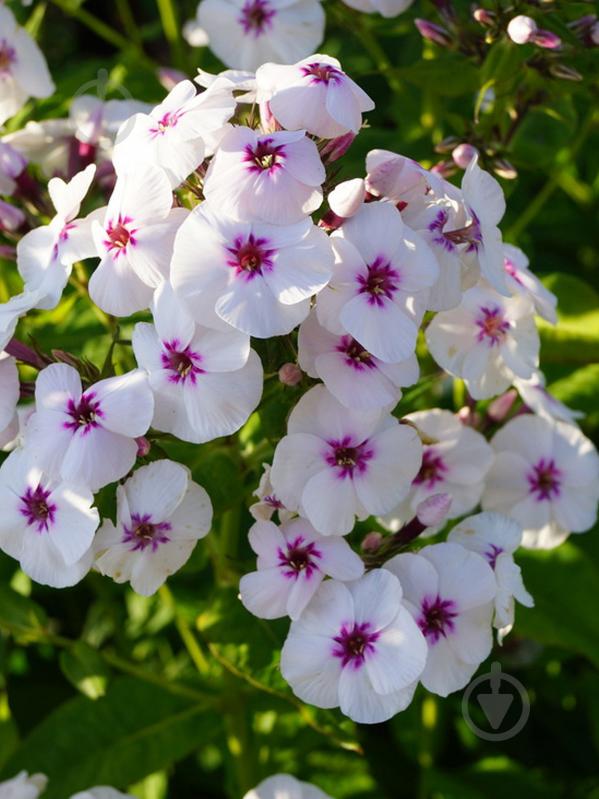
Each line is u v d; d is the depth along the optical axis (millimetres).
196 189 448
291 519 449
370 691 438
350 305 425
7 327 438
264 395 456
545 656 600
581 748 619
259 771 548
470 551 452
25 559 446
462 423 495
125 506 439
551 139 577
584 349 550
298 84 435
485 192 453
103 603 609
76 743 531
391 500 447
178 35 635
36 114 592
